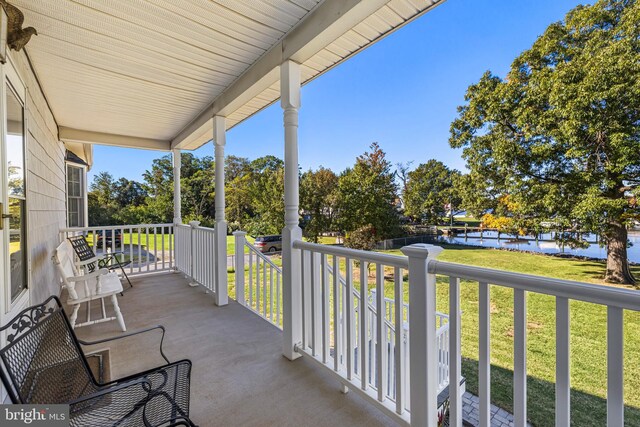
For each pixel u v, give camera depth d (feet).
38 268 9.02
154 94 10.59
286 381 6.35
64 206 16.79
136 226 16.34
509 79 16.89
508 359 9.05
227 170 68.39
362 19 5.64
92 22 6.47
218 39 7.21
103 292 9.09
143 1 5.82
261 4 5.96
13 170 6.59
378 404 5.07
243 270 11.94
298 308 7.34
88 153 21.63
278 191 37.60
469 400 9.36
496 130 17.26
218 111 10.89
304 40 6.48
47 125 11.17
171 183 68.59
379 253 5.06
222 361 7.20
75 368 4.57
